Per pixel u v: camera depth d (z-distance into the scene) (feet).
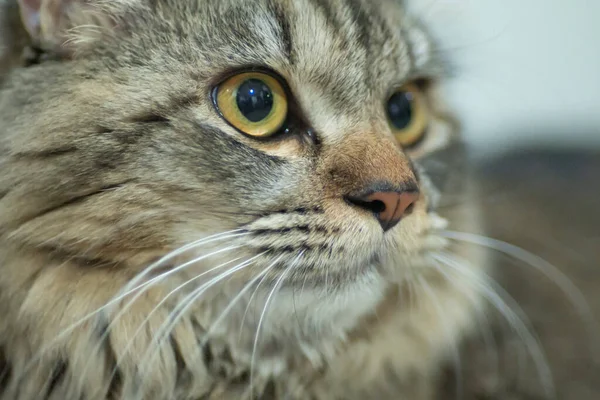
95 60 0.96
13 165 0.94
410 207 1.01
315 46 0.98
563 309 1.40
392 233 0.99
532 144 1.83
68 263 0.95
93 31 0.97
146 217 0.94
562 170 1.85
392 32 1.07
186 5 0.96
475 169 1.28
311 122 0.99
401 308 1.10
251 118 0.96
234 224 0.95
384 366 1.12
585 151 1.85
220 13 0.96
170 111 0.94
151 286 0.96
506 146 1.74
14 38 0.99
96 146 0.93
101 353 0.97
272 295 0.99
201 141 0.94
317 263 0.96
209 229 0.95
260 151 0.96
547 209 1.67
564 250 1.50
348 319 1.05
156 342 0.98
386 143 1.00
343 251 0.96
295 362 1.05
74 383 0.97
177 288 0.95
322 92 0.99
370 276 1.01
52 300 0.95
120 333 0.97
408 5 1.18
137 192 0.93
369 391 1.11
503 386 1.26
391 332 1.11
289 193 0.95
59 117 0.94
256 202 0.95
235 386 1.03
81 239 0.94
